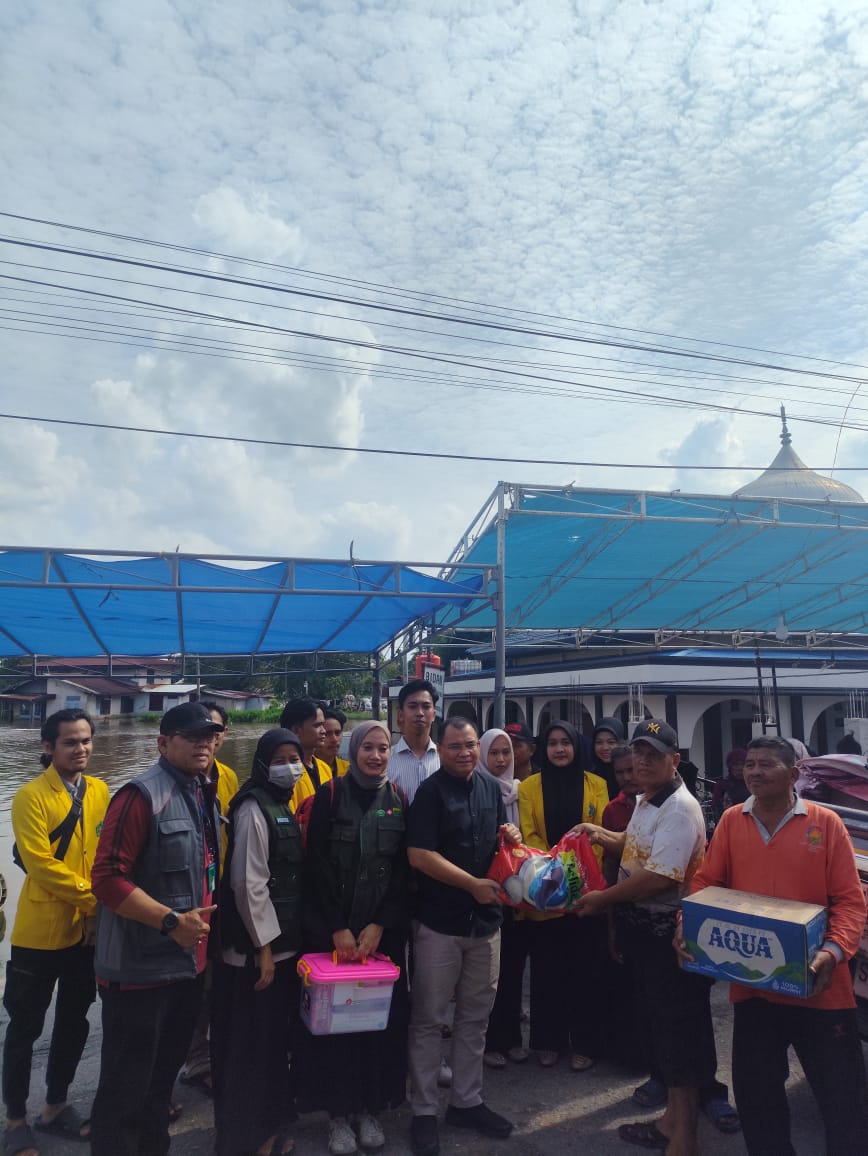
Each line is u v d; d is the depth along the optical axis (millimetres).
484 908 4086
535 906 3947
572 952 4738
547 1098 4332
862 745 14070
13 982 3934
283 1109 3828
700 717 17844
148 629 12148
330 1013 3625
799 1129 3963
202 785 3697
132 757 29812
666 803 3869
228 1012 3850
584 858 4234
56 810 4070
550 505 11836
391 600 11039
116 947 3332
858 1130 3158
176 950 3359
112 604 10531
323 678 51312
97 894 3281
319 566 10062
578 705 19594
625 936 3939
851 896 3275
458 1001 4105
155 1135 3531
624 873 3980
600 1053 4699
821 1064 3223
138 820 3363
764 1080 3314
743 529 12664
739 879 3559
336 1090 3863
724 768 19344
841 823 3449
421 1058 3951
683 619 18281
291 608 11344
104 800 4340
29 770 25578
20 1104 3875
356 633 13477
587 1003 4688
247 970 3768
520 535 12594
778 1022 3332
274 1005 3766
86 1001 4086
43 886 3926
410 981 4480
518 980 4824
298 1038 3979
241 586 10164
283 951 3818
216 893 3865
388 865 3984
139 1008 3316
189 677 14094
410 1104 4344
